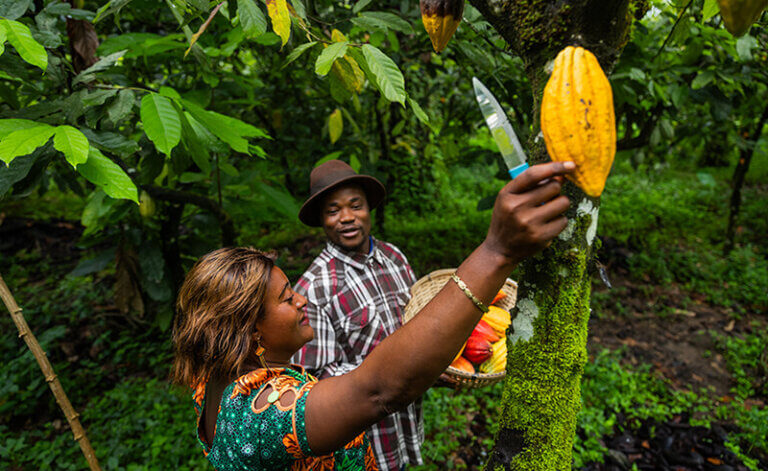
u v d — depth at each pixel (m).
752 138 5.17
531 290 0.89
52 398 3.38
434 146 5.29
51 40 1.37
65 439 3.02
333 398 0.78
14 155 0.92
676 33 1.56
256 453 0.84
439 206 7.16
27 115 1.24
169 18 2.61
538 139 0.82
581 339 0.88
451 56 3.08
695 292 4.85
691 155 9.14
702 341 4.05
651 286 4.96
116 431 3.03
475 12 1.90
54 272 5.45
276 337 0.99
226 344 0.92
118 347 4.02
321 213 1.83
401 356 0.71
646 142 3.36
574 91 0.63
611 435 3.04
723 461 2.80
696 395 3.42
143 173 1.92
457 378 1.60
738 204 5.44
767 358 3.68
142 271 3.24
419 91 4.97
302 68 3.53
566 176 0.65
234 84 2.47
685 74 3.19
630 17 0.78
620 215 6.77
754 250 5.65
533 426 0.91
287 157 4.71
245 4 1.12
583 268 0.87
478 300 0.68
